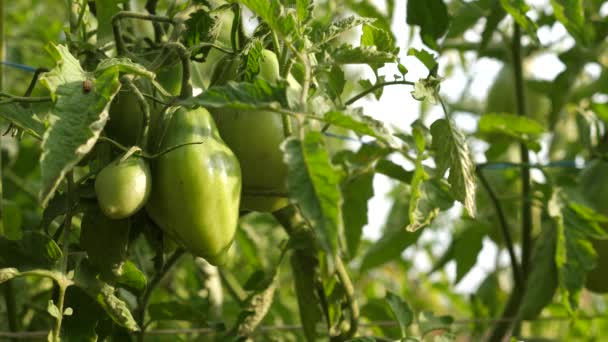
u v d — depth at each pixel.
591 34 1.24
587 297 2.01
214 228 0.87
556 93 1.27
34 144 1.31
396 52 0.92
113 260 0.89
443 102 0.93
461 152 0.92
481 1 1.15
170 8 0.98
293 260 1.03
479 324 1.37
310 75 0.86
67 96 0.82
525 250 1.22
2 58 1.15
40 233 0.87
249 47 0.91
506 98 1.34
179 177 0.86
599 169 1.20
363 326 1.15
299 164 0.79
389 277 1.94
